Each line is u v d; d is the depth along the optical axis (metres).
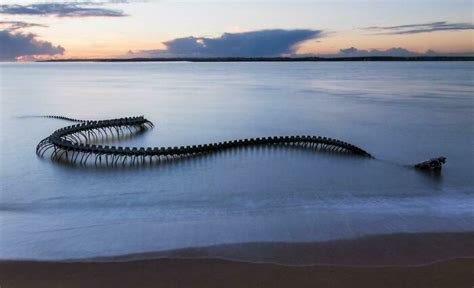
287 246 17.39
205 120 65.44
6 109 78.44
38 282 14.26
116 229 19.97
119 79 190.88
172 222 21.27
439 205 24.69
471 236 18.77
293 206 24.73
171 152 38.59
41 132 54.38
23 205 25.78
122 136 52.56
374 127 57.88
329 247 17.31
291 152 41.16
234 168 35.44
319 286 13.82
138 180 31.86
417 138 49.69
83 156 39.06
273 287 13.73
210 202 26.02
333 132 54.44
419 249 17.19
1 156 39.91
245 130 56.56
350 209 23.73
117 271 15.04
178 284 14.02
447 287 13.82
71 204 25.94
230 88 134.25
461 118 65.19
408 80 173.00
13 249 17.27
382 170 34.84
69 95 107.38
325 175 33.16
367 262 15.78
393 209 23.64
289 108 79.94
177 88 133.75
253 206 24.92
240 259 16.02
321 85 148.75
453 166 36.31
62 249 17.27
